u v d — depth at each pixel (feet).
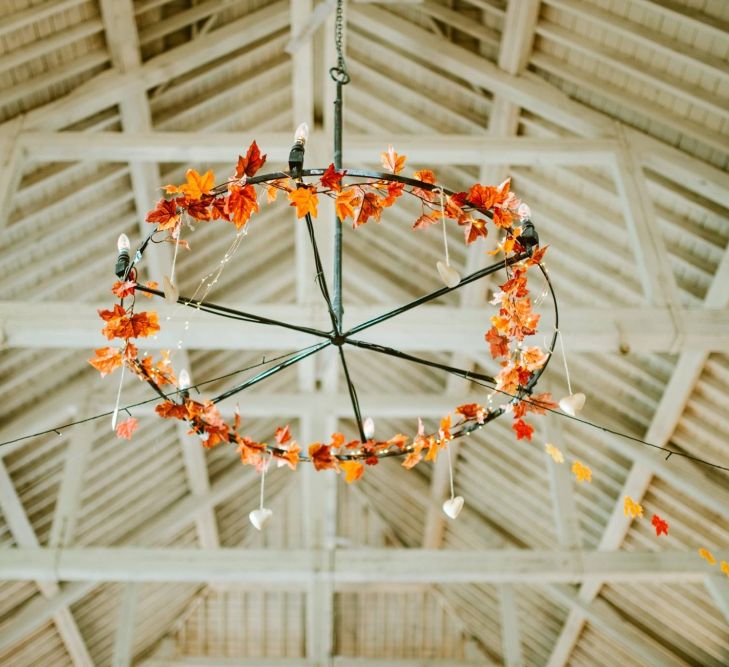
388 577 19.39
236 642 33.99
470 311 14.55
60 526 19.19
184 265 21.62
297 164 6.53
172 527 26.78
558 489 20.26
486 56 17.57
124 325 6.72
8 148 15.34
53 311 13.87
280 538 32.65
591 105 16.84
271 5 17.75
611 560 18.83
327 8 12.58
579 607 25.17
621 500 21.93
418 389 26.86
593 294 19.44
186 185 6.29
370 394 24.30
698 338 13.78
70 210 18.07
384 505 32.37
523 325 7.27
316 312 14.83
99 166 17.89
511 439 24.20
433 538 30.73
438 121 19.60
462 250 21.48
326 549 19.67
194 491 27.45
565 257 19.57
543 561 19.04
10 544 22.70
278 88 20.06
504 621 25.70
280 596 33.99
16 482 21.74
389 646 34.01
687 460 19.43
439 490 28.71
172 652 33.04
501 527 28.58
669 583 22.91
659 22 14.56
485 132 18.84
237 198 6.25
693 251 17.30
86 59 15.87
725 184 15.46
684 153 15.98
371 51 19.33
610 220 18.16
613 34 15.38
